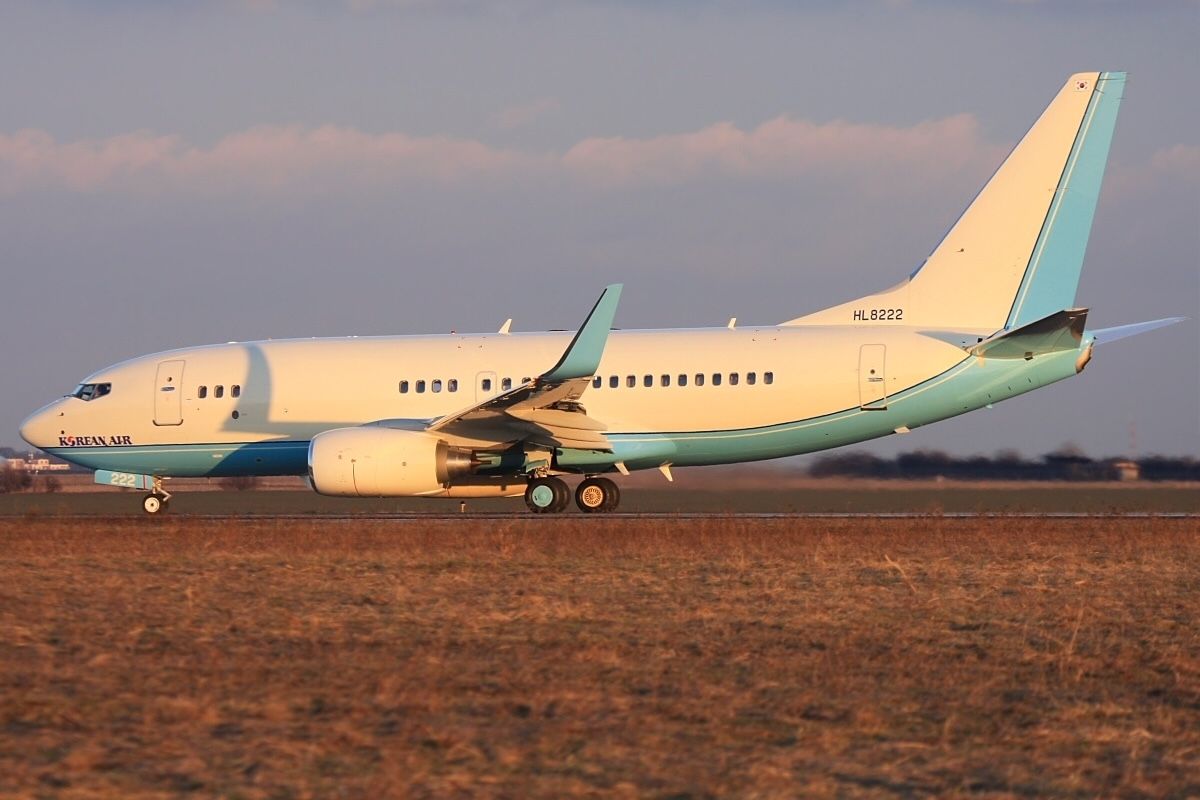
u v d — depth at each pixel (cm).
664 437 11875
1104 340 11625
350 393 12531
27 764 3484
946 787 3347
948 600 6512
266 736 3762
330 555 8569
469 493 12106
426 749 3641
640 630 5641
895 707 4209
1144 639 5469
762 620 5906
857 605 6359
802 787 3328
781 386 11669
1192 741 3822
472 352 12494
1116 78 11500
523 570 7756
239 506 16238
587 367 10750
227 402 12750
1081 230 11588
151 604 6450
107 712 4066
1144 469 16462
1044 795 3297
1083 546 8912
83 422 13000
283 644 5291
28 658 4997
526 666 4794
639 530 9925
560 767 3475
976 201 11738
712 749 3666
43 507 16925
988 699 4344
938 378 11506
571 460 11969
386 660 4906
